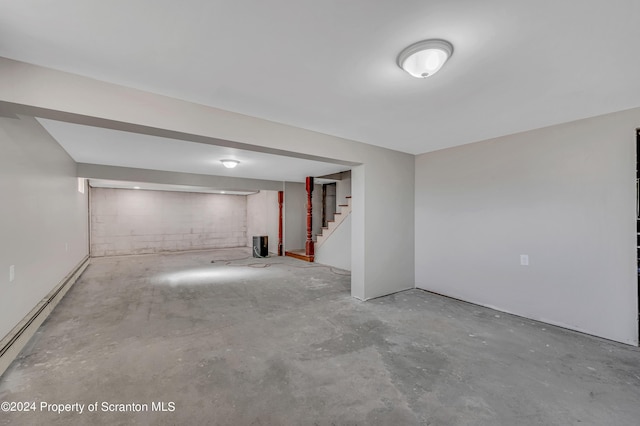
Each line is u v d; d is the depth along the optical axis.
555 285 2.90
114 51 1.62
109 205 7.84
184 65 1.78
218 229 9.63
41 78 1.78
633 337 2.46
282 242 8.02
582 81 1.96
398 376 2.00
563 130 2.84
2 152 2.17
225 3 1.24
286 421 1.57
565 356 2.28
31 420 1.55
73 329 2.78
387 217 3.92
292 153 3.02
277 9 1.28
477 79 1.93
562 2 1.22
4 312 2.17
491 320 3.03
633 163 2.45
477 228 3.54
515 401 1.74
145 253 8.34
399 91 2.12
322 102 2.33
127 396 1.77
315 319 3.07
